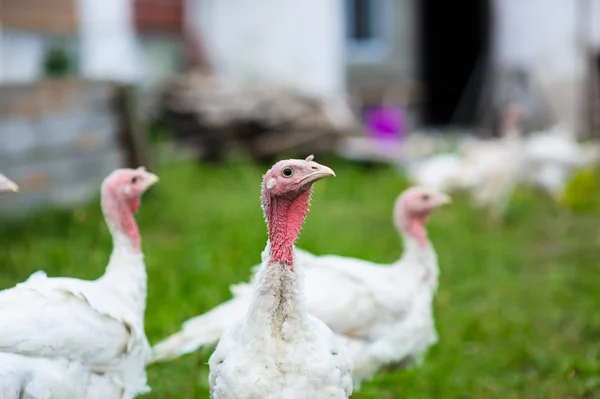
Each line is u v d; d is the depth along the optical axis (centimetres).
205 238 859
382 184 1234
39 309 378
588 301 738
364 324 482
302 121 1377
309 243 861
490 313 719
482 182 1046
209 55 1680
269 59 1645
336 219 1010
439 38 2020
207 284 702
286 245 341
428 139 1648
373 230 969
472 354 631
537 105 1677
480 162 1056
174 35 1672
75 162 956
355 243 888
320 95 1482
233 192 1131
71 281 404
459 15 2006
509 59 1744
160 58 1642
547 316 712
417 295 516
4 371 356
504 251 911
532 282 813
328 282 474
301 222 343
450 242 946
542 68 1672
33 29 1265
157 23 1619
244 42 1656
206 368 550
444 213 1089
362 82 1778
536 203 1152
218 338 441
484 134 1738
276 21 1631
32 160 898
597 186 1219
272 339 338
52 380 371
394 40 1812
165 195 1041
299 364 337
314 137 1373
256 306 340
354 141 1410
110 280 446
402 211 539
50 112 919
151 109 1429
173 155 1324
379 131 1620
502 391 554
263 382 335
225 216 964
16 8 1229
